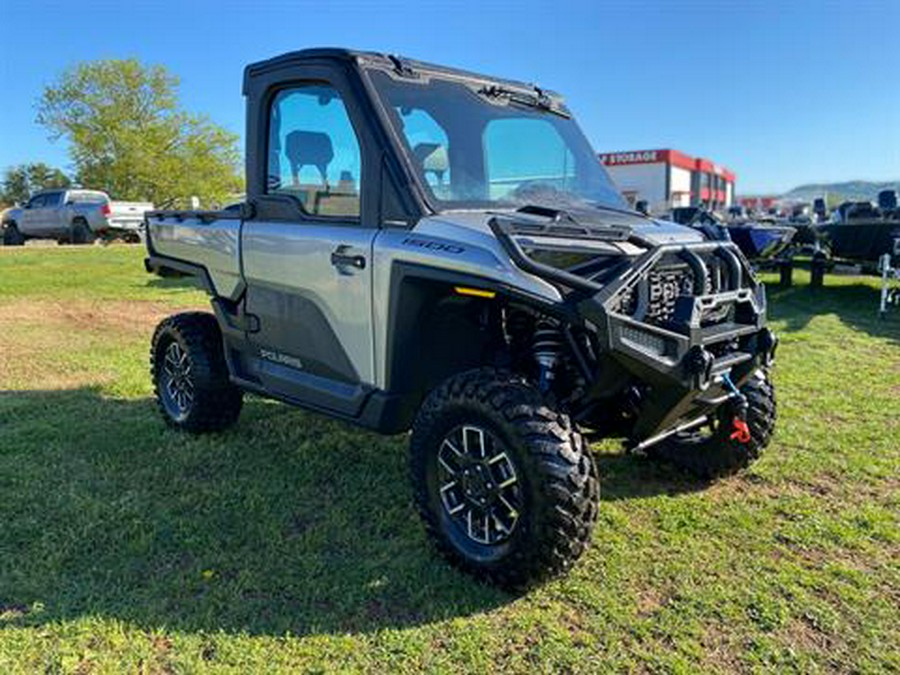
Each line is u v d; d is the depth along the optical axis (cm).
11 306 973
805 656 242
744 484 381
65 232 2270
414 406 327
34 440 438
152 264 479
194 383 439
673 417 295
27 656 237
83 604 266
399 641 248
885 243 1022
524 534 264
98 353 693
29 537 316
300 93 350
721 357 303
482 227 287
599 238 287
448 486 293
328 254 333
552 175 378
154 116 4462
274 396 390
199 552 306
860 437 451
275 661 237
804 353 697
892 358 677
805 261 1581
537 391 275
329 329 344
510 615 264
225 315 418
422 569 293
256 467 400
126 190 4388
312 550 308
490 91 371
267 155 374
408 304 302
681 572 293
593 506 266
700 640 250
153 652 241
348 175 329
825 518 341
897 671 234
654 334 267
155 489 368
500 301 289
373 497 362
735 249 319
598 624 259
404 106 327
